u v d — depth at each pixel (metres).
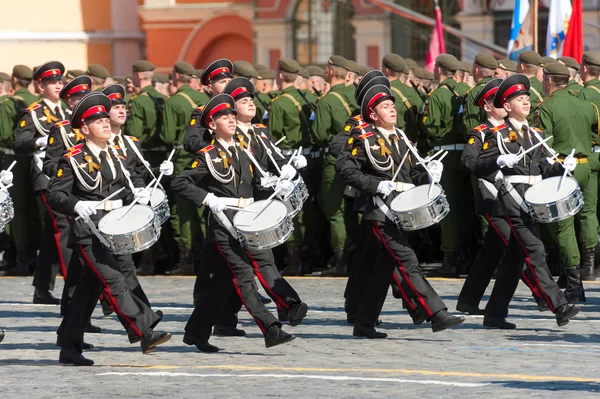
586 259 28.48
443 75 29.56
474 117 28.47
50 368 19.67
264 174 21.14
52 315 26.19
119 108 22.47
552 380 17.33
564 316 21.78
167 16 80.00
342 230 31.00
